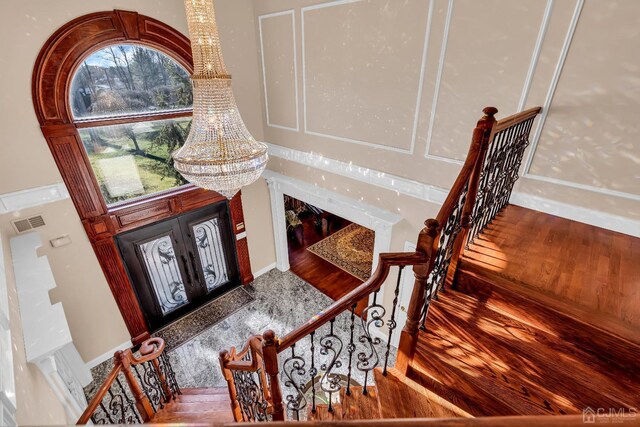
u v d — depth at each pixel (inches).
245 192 204.5
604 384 56.7
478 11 96.6
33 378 71.7
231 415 118.6
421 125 123.6
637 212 88.9
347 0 125.0
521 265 76.4
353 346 73.3
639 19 74.8
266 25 162.6
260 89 186.9
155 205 162.6
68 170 131.9
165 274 181.3
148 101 148.3
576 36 83.8
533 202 106.7
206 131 96.7
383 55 124.0
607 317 61.0
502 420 19.2
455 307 74.1
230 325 193.2
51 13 113.2
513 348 65.0
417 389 68.6
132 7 129.8
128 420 129.2
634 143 84.3
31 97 117.0
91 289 152.9
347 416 77.9
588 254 81.7
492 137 68.0
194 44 90.7
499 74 99.2
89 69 129.2
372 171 149.2
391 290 169.5
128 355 102.7
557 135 95.4
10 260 107.7
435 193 129.0
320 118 160.6
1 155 116.6
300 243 291.3
